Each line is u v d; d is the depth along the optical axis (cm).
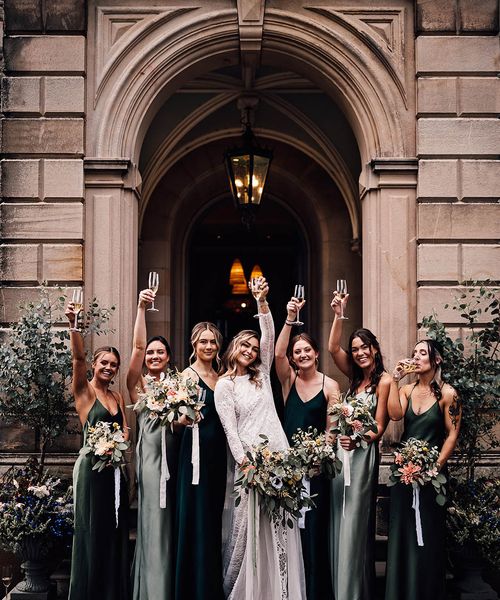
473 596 566
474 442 599
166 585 511
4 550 623
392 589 529
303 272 1204
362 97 682
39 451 643
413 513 534
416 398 557
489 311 654
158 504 520
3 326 655
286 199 1155
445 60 671
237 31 684
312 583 537
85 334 625
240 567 518
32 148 663
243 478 496
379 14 686
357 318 1002
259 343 541
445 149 664
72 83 668
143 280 1023
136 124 678
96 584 521
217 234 1392
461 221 659
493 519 563
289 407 563
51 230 657
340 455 536
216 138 985
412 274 665
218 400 519
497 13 674
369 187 674
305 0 686
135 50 683
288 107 926
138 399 562
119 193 667
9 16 671
